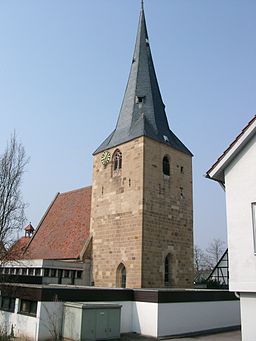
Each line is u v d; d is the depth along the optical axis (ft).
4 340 68.08
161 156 111.04
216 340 72.43
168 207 108.37
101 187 116.26
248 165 57.72
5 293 80.18
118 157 113.91
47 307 70.08
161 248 103.14
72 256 115.03
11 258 93.04
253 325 53.26
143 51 131.85
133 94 124.26
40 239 142.82
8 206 91.86
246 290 53.88
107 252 107.96
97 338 69.05
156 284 99.30
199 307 83.71
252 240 54.90
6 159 100.94
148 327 77.00
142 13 139.23
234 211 57.52
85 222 126.21
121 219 106.42
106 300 77.66
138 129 111.14
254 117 56.95
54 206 157.48
